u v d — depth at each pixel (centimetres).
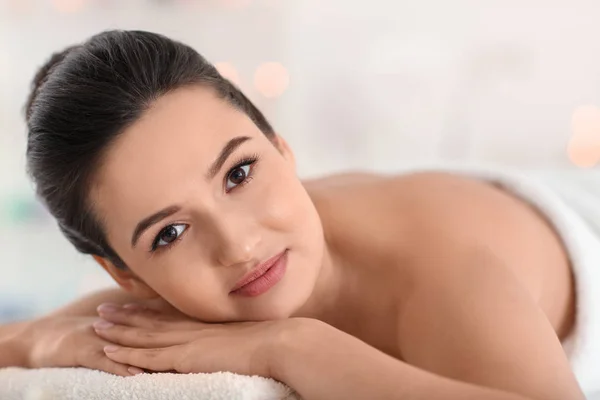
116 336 80
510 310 67
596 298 90
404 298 78
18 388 76
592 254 94
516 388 60
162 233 72
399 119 204
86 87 70
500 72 195
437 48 198
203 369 69
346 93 205
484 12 193
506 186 106
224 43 199
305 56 204
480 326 66
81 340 81
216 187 70
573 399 60
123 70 70
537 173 130
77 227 79
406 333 74
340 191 95
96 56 72
